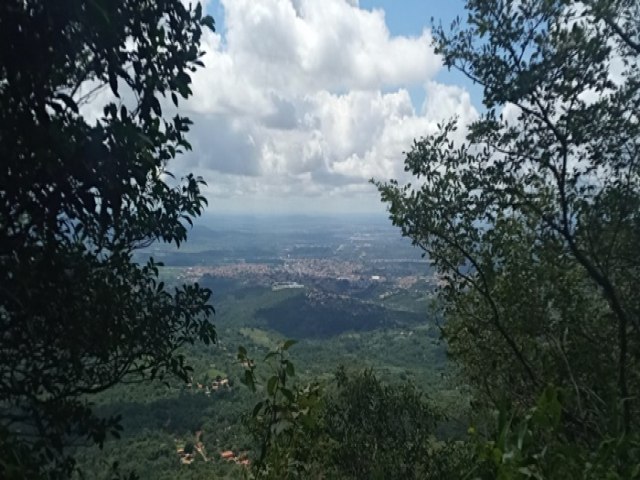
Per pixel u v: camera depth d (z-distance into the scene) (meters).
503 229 6.63
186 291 4.55
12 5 2.57
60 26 2.63
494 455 2.10
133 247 4.21
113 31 2.73
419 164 6.50
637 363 6.15
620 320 5.45
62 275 3.53
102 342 3.88
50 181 3.10
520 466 2.05
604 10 5.13
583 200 5.82
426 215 6.63
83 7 2.54
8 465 2.32
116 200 3.20
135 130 2.98
